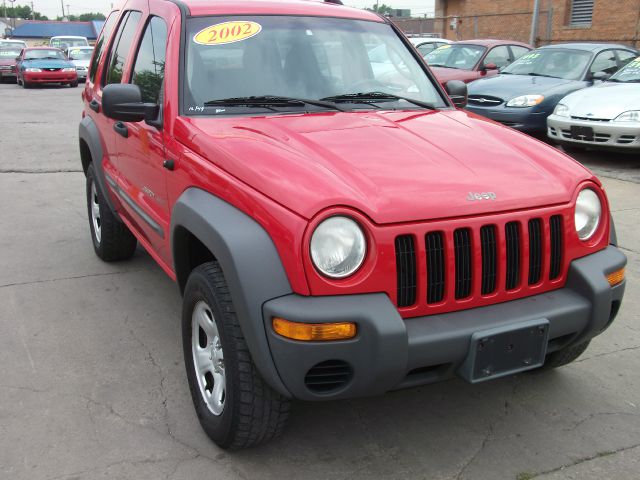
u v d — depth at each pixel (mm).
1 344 3793
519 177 2760
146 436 2941
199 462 2768
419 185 2549
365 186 2486
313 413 3156
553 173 2879
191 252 3098
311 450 2869
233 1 3760
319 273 2303
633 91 8797
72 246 5582
